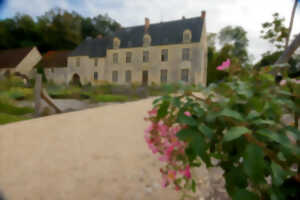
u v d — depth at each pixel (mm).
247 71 1151
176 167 1088
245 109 1034
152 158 2463
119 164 2299
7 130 3854
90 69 29344
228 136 729
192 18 26578
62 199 1627
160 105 1022
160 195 1683
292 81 1062
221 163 1041
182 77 24438
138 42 27344
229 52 30969
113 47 28672
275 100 1001
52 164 2307
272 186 825
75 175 2045
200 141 834
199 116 913
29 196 1669
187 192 1700
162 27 27391
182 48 24484
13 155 2555
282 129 858
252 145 748
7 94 7578
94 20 42594
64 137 3385
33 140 3209
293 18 4633
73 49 30328
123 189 1784
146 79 26562
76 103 10133
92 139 3295
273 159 772
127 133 3664
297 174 751
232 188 967
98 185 1853
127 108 7129
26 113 6680
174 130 1066
